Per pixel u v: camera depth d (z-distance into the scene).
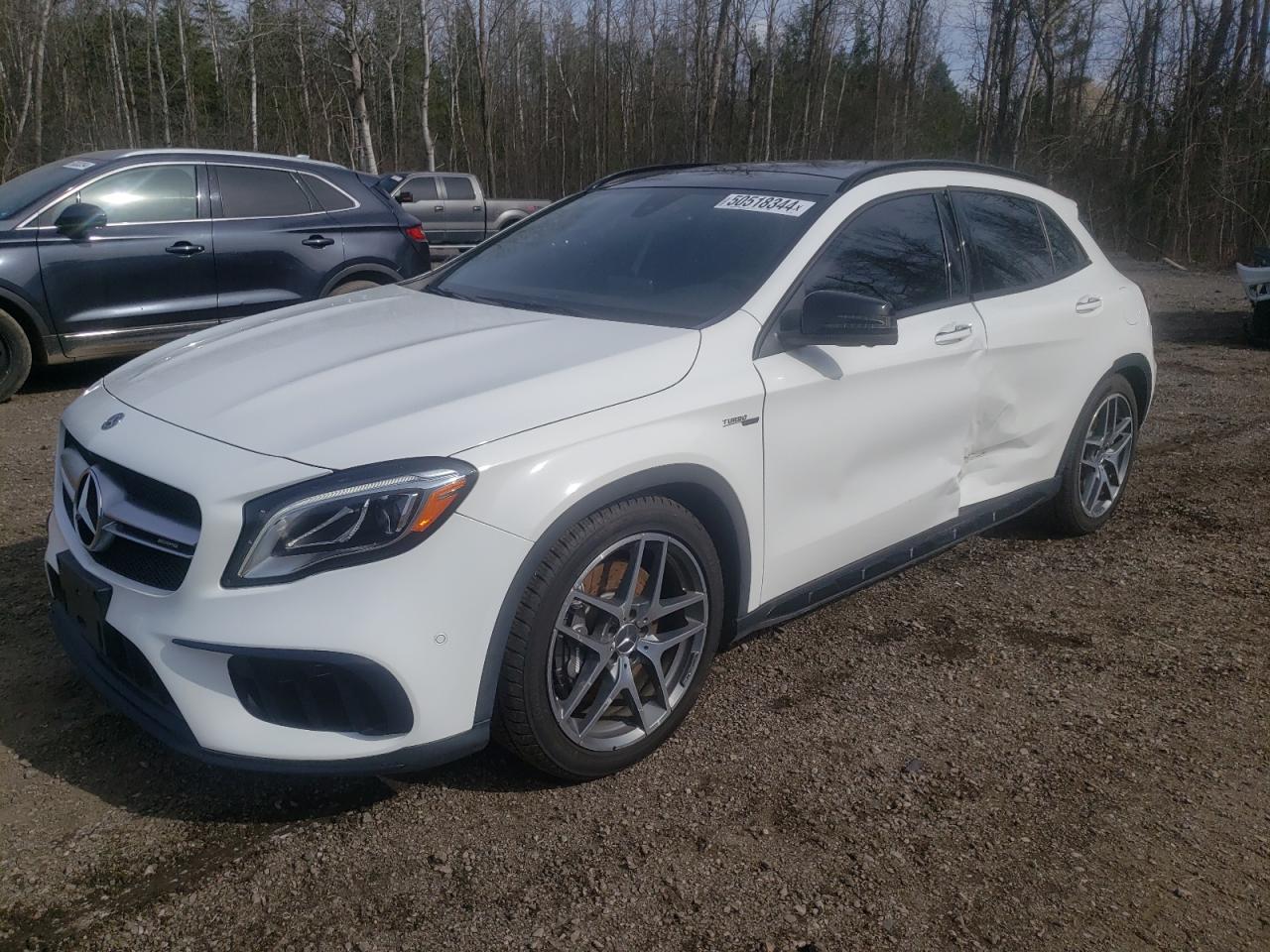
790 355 3.27
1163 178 23.95
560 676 2.77
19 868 2.50
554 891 2.48
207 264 7.70
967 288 4.05
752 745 3.15
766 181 3.90
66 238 7.20
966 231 4.14
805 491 3.34
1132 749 3.22
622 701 3.03
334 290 8.33
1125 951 2.37
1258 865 2.70
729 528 3.12
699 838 2.70
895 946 2.35
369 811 2.77
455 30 40.91
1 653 3.53
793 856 2.64
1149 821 2.86
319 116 41.94
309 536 2.39
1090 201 25.77
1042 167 26.73
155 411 2.81
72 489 2.88
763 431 3.14
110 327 7.43
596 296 3.54
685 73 38.50
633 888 2.50
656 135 43.06
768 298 3.29
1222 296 16.11
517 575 2.55
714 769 3.01
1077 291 4.62
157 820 2.70
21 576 4.16
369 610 2.40
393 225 8.62
